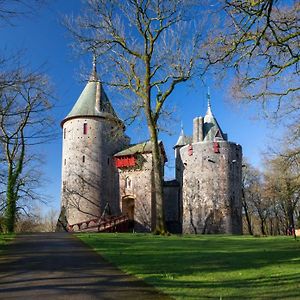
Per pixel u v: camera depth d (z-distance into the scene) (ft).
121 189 185.78
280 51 42.60
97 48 96.32
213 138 183.83
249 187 220.02
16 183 100.68
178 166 197.88
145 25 93.09
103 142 187.01
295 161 90.68
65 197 183.32
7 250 56.59
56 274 37.29
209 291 29.43
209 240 75.15
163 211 89.40
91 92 193.77
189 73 94.02
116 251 53.52
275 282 32.24
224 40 41.06
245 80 49.73
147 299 27.94
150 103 93.61
